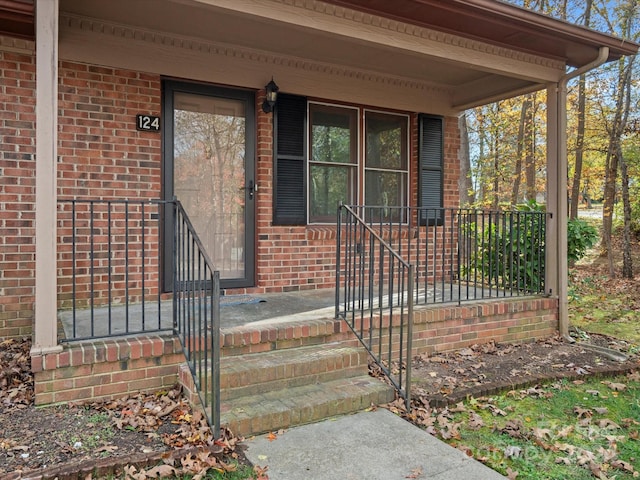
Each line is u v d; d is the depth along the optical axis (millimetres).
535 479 2498
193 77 4777
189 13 4105
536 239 5562
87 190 4398
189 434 2715
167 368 3311
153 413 2977
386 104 5945
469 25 4234
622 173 9750
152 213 4668
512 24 4242
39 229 2912
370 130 6020
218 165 5055
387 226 6059
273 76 5199
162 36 4586
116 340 3240
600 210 17594
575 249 6094
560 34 4469
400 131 6238
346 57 5254
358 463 2553
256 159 5223
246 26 4387
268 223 5262
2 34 4004
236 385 3115
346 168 5867
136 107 4562
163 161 4754
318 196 5715
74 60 4289
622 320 6383
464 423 3129
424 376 3879
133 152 4562
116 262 4543
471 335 4703
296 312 4191
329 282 5664
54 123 2908
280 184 5301
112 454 2506
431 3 3814
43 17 2859
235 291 5121
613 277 9820
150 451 2533
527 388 3762
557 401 3549
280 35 4609
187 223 3178
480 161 13797
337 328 3844
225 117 5082
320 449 2691
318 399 3117
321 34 3875
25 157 4188
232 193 5133
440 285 6000
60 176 4297
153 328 3533
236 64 4988
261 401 3070
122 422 2838
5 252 4152
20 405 3012
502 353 4598
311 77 5418
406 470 2500
